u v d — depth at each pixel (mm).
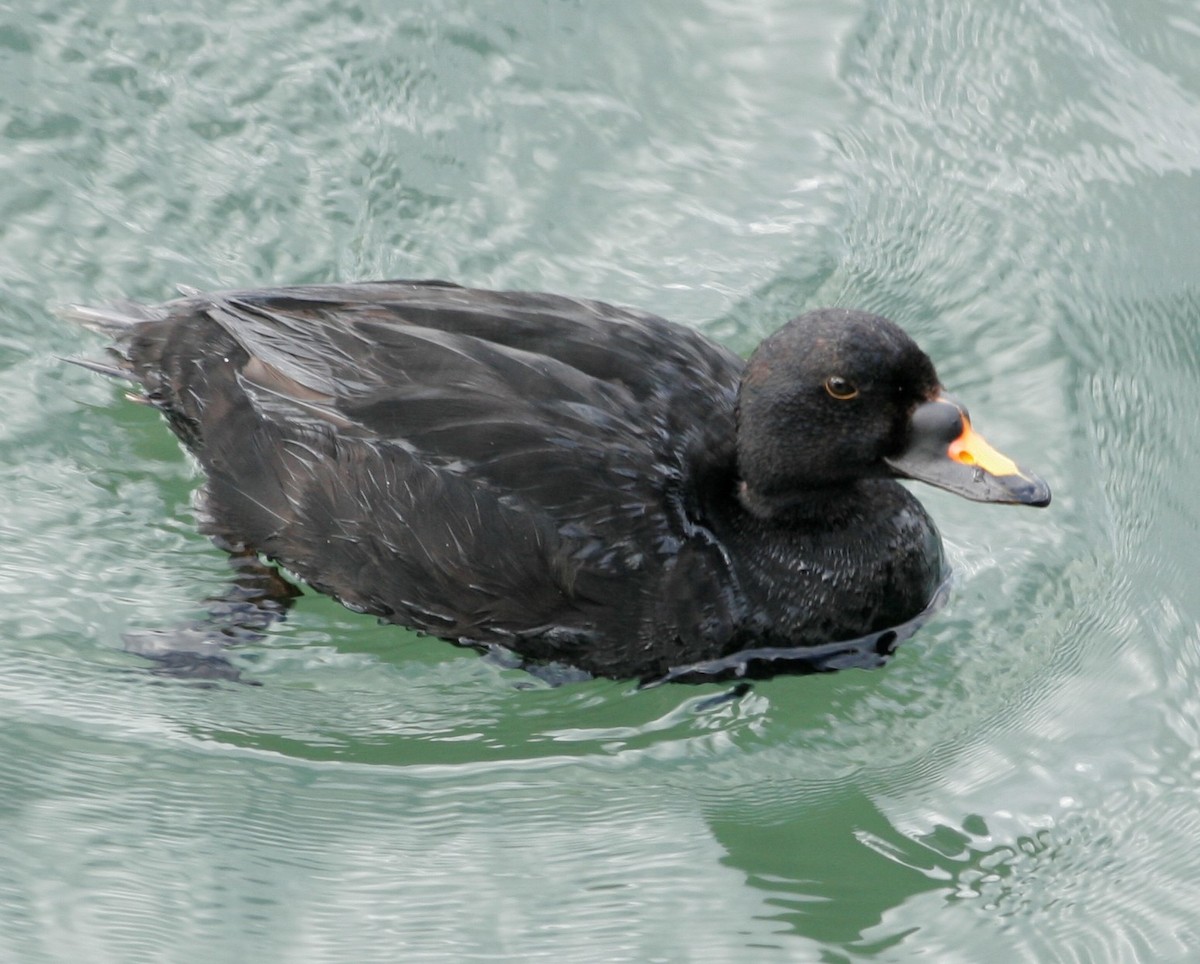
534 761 10531
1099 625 11414
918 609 11188
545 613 10430
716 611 10500
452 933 9461
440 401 10352
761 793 10375
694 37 15047
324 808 10172
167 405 11375
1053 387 13008
